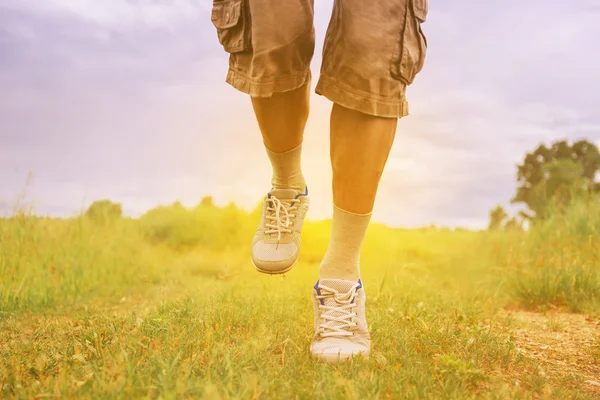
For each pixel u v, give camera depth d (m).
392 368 1.89
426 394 1.68
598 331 3.25
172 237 9.30
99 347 2.02
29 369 1.91
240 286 4.47
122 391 1.55
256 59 1.92
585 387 1.97
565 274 4.73
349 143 1.88
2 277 4.87
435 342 2.38
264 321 2.64
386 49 1.79
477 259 6.51
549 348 2.68
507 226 7.32
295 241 2.29
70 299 4.57
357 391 1.61
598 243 5.59
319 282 2.15
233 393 1.55
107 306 4.21
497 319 3.51
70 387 1.62
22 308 3.92
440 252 7.80
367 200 1.96
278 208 2.27
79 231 6.72
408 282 5.10
